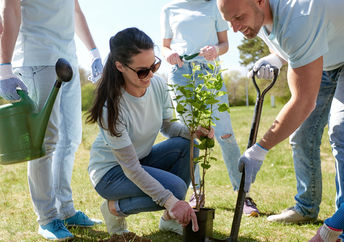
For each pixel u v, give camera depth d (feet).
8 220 11.12
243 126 40.45
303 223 10.54
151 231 9.82
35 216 11.42
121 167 8.55
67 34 9.97
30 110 8.66
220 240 7.72
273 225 10.40
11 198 13.64
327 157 21.44
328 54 8.14
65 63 8.25
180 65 11.50
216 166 19.38
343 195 8.23
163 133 9.50
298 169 10.41
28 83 9.50
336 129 8.21
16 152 8.55
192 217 7.60
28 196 13.89
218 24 11.93
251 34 7.55
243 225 10.36
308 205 10.39
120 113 8.02
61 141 10.30
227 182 15.69
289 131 7.51
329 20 7.14
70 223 10.34
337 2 7.04
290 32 7.10
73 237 9.47
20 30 9.39
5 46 8.50
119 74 8.02
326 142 25.11
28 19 9.39
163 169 9.15
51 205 9.68
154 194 7.80
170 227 9.65
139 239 8.18
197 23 11.74
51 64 9.51
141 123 8.50
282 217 10.62
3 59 8.50
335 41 7.75
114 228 9.19
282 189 14.51
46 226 9.62
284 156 21.48
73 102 10.36
